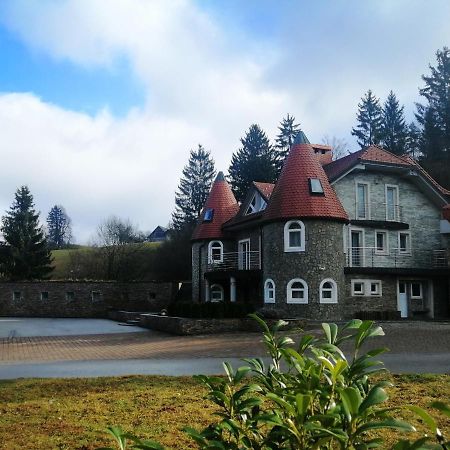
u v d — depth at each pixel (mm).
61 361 14719
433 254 31172
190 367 12539
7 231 60469
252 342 18422
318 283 25891
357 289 28344
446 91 59281
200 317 24453
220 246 35125
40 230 61375
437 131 57906
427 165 53812
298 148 27953
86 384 10023
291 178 27281
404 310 30000
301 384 2982
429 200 31766
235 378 3561
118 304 43625
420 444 2197
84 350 17688
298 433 2631
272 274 26859
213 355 15039
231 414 3381
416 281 30750
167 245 59406
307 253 26047
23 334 25359
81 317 42938
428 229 31453
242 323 23266
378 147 30875
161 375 10922
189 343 18875
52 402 8383
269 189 32375
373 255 29219
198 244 36438
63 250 74875
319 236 26203
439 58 60406
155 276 58844
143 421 6988
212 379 3652
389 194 30688
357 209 29344
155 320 27016
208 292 34844
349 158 30453
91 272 60719
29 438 6191
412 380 9906
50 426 6754
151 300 43562
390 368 11625
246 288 32438
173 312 26844
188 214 68062
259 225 30219
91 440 6105
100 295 43656
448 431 6281
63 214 102625
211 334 22297
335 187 28875
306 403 2586
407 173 30359
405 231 30766
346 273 27797
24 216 60531
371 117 67562
